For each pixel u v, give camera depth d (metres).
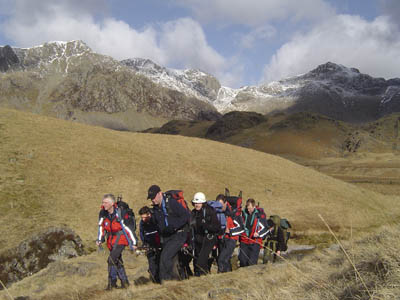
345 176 158.75
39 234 17.64
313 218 35.44
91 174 36.53
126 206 8.05
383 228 5.57
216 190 40.47
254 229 9.80
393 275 3.04
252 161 55.09
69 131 46.03
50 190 31.44
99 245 8.08
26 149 37.31
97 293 7.36
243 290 4.92
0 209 26.47
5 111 46.31
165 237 7.32
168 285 6.48
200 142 58.84
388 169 171.75
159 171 41.41
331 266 4.80
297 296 3.78
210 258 9.28
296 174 54.22
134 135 55.25
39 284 11.18
